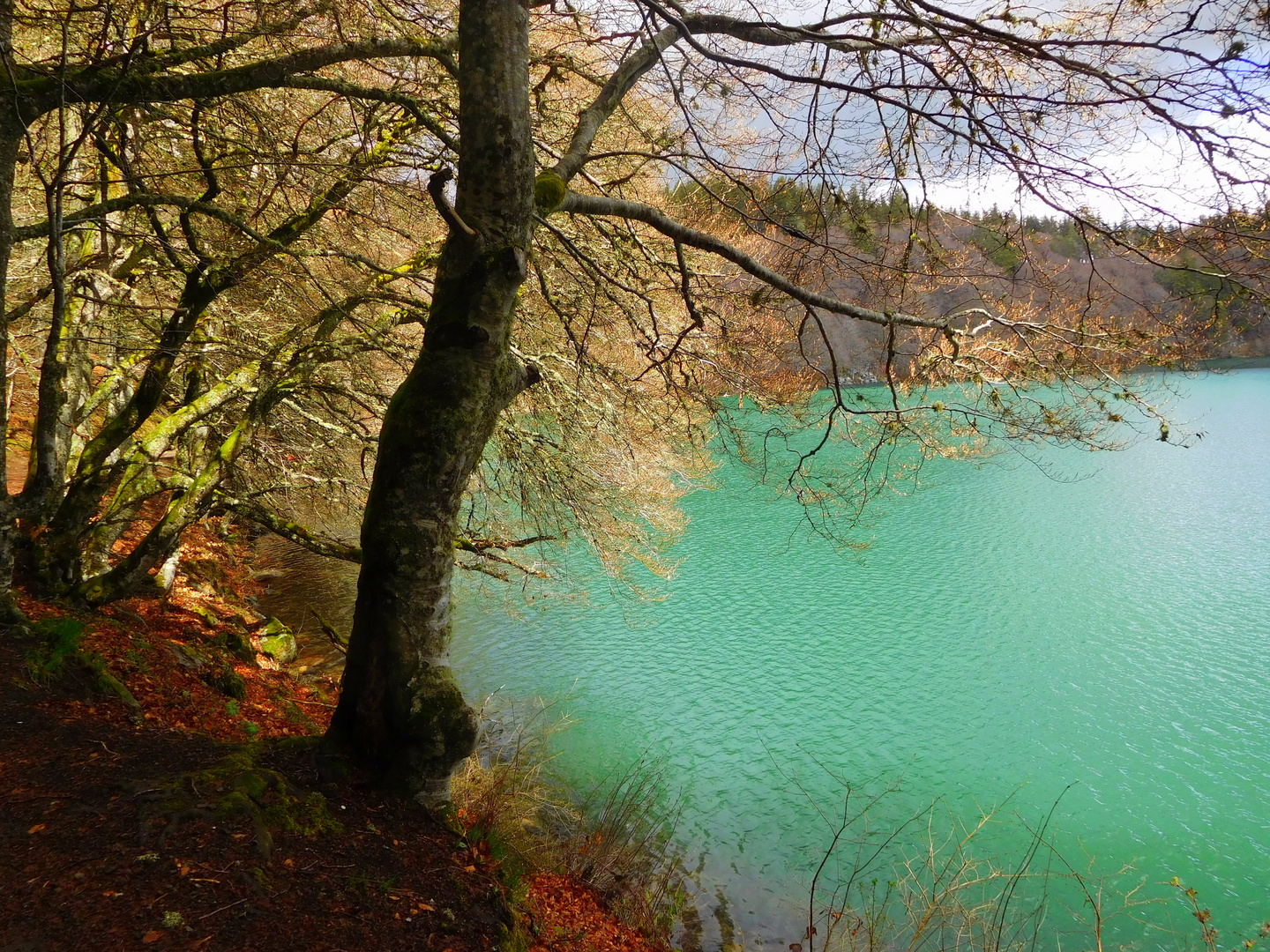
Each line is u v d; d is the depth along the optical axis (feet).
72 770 13.23
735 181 18.19
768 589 59.72
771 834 29.99
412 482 13.26
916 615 54.70
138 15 19.31
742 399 27.14
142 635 23.93
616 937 19.42
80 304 27.53
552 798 29.40
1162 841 30.53
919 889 25.27
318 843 12.50
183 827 11.69
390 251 32.19
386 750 14.10
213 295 23.84
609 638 49.19
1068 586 60.34
